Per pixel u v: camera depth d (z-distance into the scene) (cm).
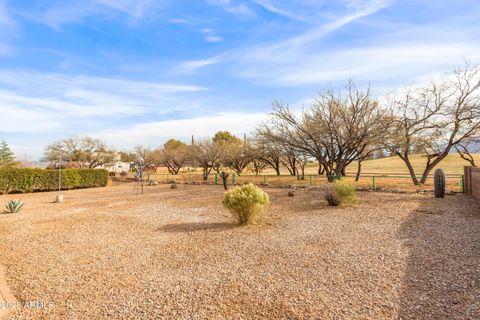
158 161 4559
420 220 799
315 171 4094
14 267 497
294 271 455
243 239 655
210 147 3491
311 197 1369
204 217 933
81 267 493
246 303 353
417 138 1634
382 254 525
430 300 345
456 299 345
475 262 464
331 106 1819
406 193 1388
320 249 569
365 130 1661
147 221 888
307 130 1950
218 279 430
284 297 365
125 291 395
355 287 389
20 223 888
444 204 1045
